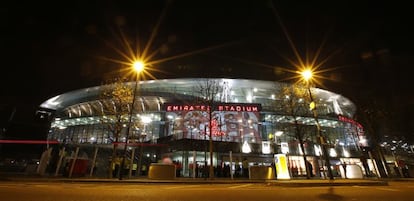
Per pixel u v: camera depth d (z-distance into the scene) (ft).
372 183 42.80
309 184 40.78
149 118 131.03
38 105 146.92
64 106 168.14
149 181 55.11
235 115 124.77
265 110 133.69
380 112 99.40
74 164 69.72
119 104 82.38
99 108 148.15
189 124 118.62
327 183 41.57
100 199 21.89
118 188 34.45
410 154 123.03
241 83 139.74
